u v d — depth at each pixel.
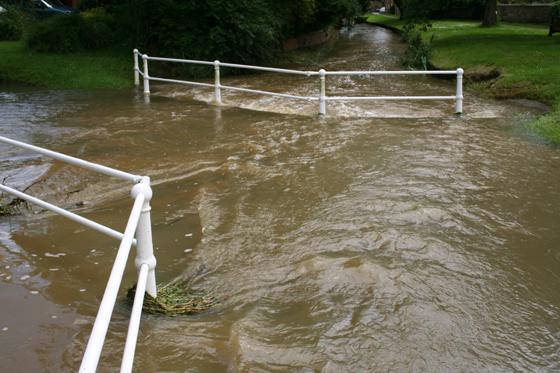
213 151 7.46
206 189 5.73
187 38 16.77
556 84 10.98
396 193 5.56
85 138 8.12
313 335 3.02
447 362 2.80
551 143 7.66
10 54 16.03
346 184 5.89
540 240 4.41
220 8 16.61
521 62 13.45
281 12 21.53
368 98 9.69
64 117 9.80
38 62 15.41
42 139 8.02
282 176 6.22
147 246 3.16
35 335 2.98
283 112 10.55
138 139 8.12
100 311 2.00
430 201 5.31
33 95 12.44
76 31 17.31
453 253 4.14
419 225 4.71
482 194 5.54
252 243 4.36
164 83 14.98
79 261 4.06
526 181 5.96
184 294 3.55
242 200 5.40
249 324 3.12
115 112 10.44
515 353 2.90
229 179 6.12
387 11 81.75
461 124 9.07
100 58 16.62
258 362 2.74
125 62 16.64
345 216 4.92
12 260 4.05
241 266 3.96
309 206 5.21
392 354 2.86
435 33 26.00
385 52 24.33
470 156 7.01
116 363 2.72
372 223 4.73
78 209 5.25
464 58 15.79
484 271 3.86
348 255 4.10
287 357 2.80
